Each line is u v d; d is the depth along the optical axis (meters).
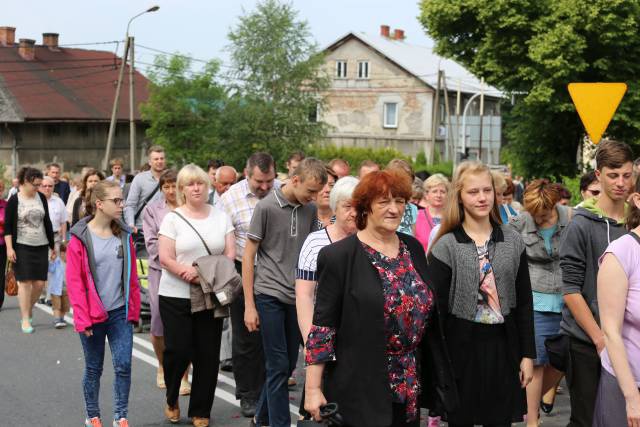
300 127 60.31
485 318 5.58
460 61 32.78
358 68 73.88
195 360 7.92
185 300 7.82
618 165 6.02
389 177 4.91
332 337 4.89
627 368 4.87
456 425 5.57
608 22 28.03
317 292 4.96
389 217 4.90
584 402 6.01
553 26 29.47
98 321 7.44
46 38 65.88
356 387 4.81
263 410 7.68
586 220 6.10
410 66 73.06
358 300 4.84
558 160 31.75
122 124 65.00
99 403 8.88
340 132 74.50
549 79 29.33
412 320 4.91
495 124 37.84
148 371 10.23
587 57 29.86
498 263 5.60
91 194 7.51
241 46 59.41
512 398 5.61
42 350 11.41
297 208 7.48
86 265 7.42
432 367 5.17
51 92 62.59
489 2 30.14
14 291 12.57
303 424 4.89
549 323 7.54
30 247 12.55
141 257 12.23
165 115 54.84
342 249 4.93
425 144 72.31
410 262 5.02
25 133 60.62
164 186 8.73
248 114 58.16
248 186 8.86
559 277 7.55
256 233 7.42
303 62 60.12
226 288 7.72
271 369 7.32
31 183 12.49
